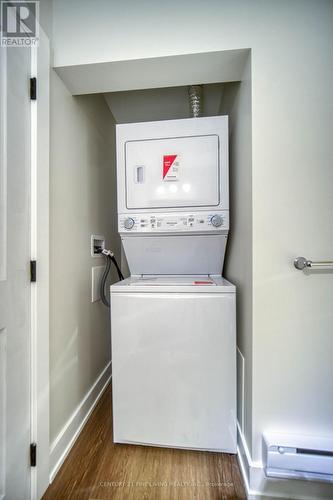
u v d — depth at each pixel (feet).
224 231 4.72
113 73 3.90
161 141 4.71
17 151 3.04
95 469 3.81
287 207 3.45
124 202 4.85
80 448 4.21
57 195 3.95
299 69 3.40
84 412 4.85
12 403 2.98
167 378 4.02
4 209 2.85
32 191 3.29
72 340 4.44
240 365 4.23
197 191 4.64
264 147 3.46
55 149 3.89
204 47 3.51
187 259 5.22
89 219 5.28
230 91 5.01
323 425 3.44
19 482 3.08
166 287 4.02
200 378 3.97
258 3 3.44
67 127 4.30
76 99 4.66
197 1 3.52
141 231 4.79
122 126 4.82
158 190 4.74
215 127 4.58
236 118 4.53
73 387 4.46
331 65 3.36
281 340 3.48
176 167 4.68
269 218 3.48
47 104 3.53
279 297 3.48
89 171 5.28
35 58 3.29
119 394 4.14
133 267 5.40
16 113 3.01
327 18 3.35
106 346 6.27
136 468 3.82
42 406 3.43
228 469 3.79
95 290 5.55
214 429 3.98
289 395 3.47
